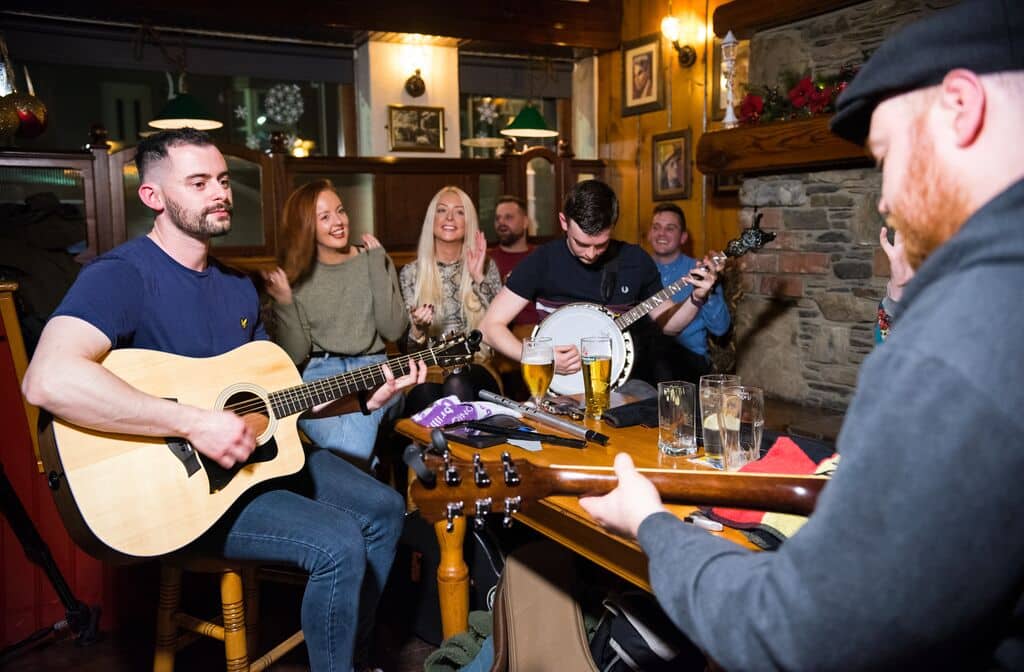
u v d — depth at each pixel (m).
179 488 1.73
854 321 4.38
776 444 1.50
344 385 2.01
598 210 2.59
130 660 2.43
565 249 2.84
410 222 6.00
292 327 2.96
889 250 1.83
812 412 4.53
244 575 2.23
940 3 4.04
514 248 4.88
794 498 1.09
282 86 6.89
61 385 1.58
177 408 1.69
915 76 0.70
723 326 4.10
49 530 2.58
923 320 0.66
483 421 1.94
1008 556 0.61
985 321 0.62
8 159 4.46
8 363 2.54
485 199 6.27
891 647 0.64
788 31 4.86
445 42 6.68
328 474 2.16
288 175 5.51
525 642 1.71
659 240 4.45
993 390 0.60
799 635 0.66
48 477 1.67
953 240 0.67
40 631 2.49
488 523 2.36
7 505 2.32
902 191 0.73
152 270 1.91
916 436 0.62
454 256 3.76
